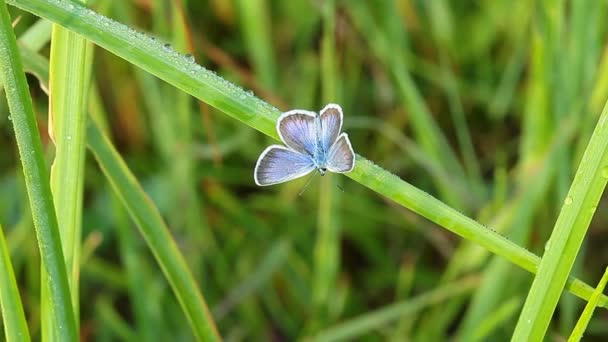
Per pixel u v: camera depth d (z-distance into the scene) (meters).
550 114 0.56
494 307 0.54
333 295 0.61
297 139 0.37
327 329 0.60
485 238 0.38
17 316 0.38
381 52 0.66
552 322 0.64
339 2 0.67
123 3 0.60
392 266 0.69
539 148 0.57
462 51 0.74
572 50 0.55
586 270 0.68
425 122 0.62
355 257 0.70
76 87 0.39
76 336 0.38
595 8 0.55
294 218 0.67
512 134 0.74
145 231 0.42
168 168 0.63
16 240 0.57
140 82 0.63
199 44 0.65
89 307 0.65
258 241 0.68
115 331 0.63
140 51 0.38
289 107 0.66
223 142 0.69
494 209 0.60
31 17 0.64
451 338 0.62
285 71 0.73
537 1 0.54
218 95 0.38
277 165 0.37
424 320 0.62
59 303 0.38
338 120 0.37
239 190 0.72
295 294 0.65
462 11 0.73
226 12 0.72
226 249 0.67
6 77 0.37
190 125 0.66
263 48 0.66
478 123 0.75
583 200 0.38
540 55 0.55
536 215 0.61
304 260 0.67
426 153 0.62
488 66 0.73
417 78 0.74
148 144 0.71
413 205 0.38
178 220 0.63
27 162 0.37
